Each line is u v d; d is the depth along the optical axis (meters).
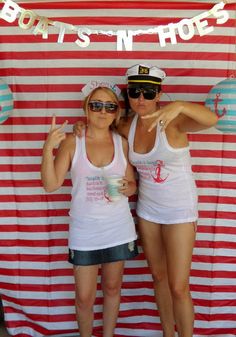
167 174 2.93
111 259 3.00
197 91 3.32
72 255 3.01
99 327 3.61
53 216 3.48
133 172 3.12
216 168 3.39
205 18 3.24
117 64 3.29
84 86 3.24
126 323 3.61
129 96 2.95
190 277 3.50
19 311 3.61
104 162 2.96
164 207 2.97
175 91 3.32
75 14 3.24
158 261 3.16
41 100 3.35
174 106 2.64
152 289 3.56
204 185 3.41
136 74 2.89
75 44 3.28
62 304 3.58
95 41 3.27
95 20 3.24
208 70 3.29
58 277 3.55
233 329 3.54
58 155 2.97
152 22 3.24
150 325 3.61
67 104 3.35
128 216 3.05
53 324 3.60
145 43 3.27
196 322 3.55
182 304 2.95
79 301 3.07
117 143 3.01
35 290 3.56
